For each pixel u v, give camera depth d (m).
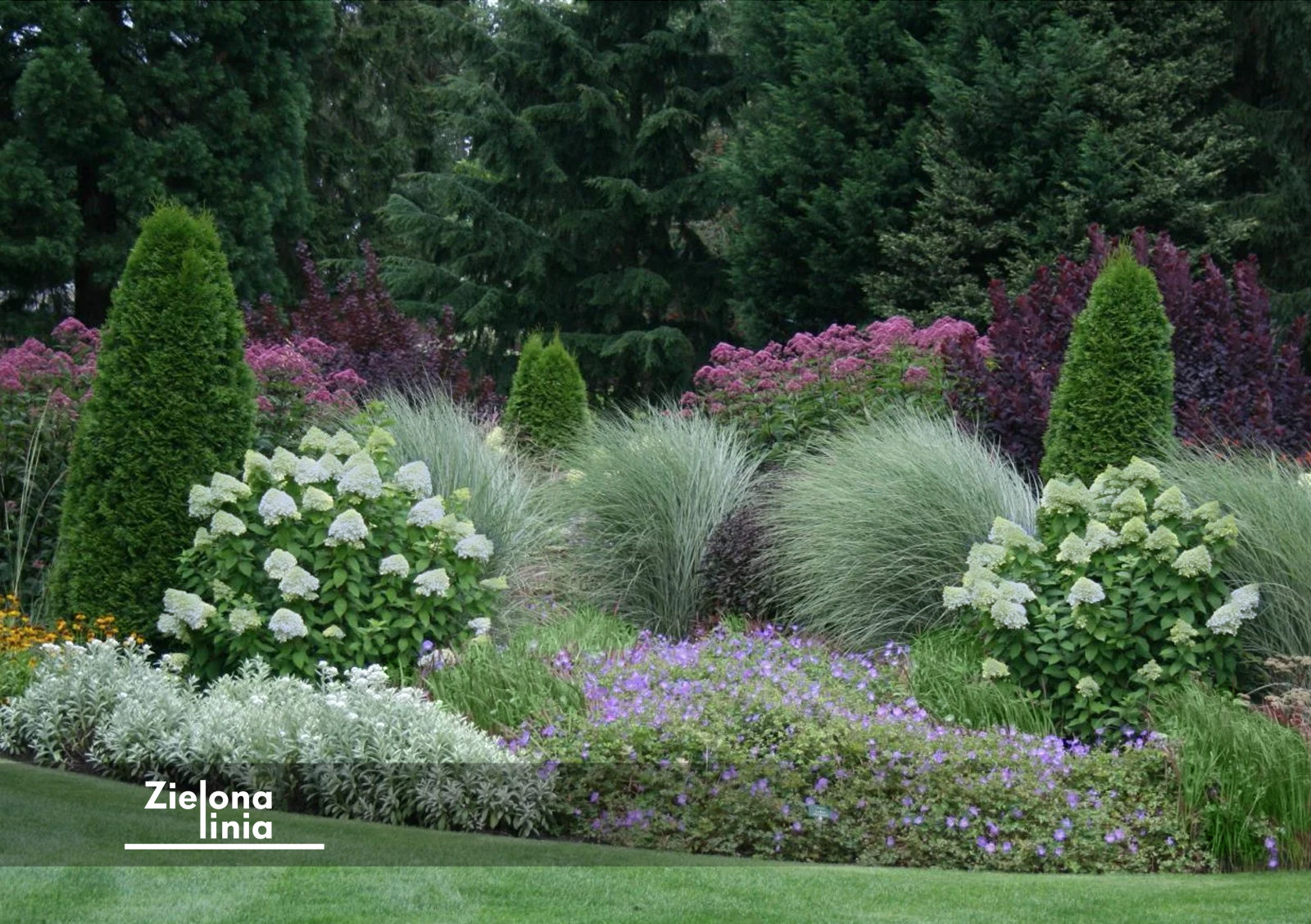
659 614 8.48
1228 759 5.04
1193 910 3.91
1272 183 17.48
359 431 8.52
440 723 5.23
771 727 5.44
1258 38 17.55
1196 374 9.50
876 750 5.20
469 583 6.75
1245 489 6.54
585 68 22.31
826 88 18.70
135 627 6.80
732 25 22.34
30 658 6.41
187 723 5.43
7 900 3.67
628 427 9.59
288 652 6.21
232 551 6.41
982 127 17.36
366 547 6.60
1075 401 8.39
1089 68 16.80
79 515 6.95
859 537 7.38
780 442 9.90
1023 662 6.09
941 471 7.47
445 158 26.27
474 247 22.73
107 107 17.16
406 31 25.28
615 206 21.83
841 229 18.55
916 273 17.55
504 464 8.93
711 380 10.91
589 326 23.09
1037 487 8.62
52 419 8.59
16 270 16.98
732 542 8.22
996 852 4.82
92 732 5.66
